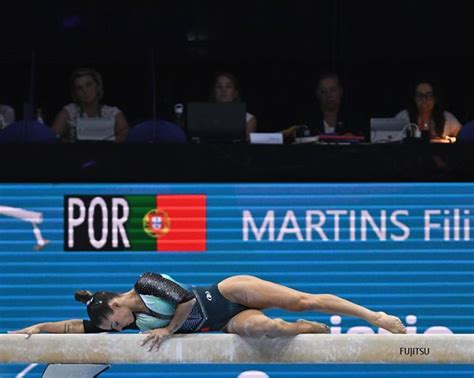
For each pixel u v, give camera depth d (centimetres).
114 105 2714
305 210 2056
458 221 2053
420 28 2733
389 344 1639
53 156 2044
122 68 2714
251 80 2736
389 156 2048
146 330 1680
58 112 2569
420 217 2053
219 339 1644
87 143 2052
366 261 2055
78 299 1706
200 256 2056
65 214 2053
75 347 1639
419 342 1639
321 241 2055
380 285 2055
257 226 2056
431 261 2055
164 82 2706
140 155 2048
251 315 1661
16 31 2695
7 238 2052
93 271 2058
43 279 2053
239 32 2728
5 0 2688
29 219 2048
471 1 2711
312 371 2038
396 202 2053
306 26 2733
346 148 2052
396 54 2731
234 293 1683
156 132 2159
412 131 2236
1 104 2591
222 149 2052
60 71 2705
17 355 1642
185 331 1688
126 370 2039
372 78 2725
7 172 2041
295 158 2050
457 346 1634
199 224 2058
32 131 2164
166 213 2058
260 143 2083
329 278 2055
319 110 2517
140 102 2714
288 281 2056
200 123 2120
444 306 2056
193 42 2720
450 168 2045
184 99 2709
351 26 2728
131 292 1661
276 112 2725
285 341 1647
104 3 2702
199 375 2039
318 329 1694
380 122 2234
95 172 2048
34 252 2052
